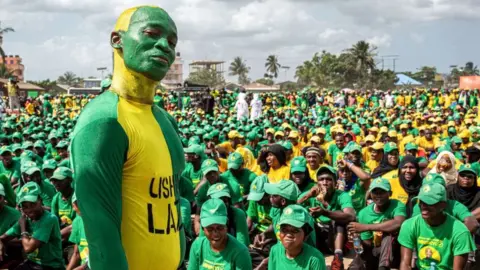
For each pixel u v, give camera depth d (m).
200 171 10.13
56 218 7.07
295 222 5.11
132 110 2.68
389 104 40.47
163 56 2.62
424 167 10.87
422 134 15.97
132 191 2.61
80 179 2.42
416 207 6.73
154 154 2.66
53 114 31.44
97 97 2.70
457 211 6.46
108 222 2.44
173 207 2.80
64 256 7.84
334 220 7.04
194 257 5.89
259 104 29.98
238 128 17.44
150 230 2.64
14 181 11.21
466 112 29.89
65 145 12.95
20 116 26.83
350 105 42.81
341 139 13.07
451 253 5.69
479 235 7.00
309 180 8.09
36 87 61.31
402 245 6.02
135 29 2.62
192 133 16.69
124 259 2.47
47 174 10.08
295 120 23.22
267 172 10.04
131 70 2.65
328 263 7.71
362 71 90.50
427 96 41.97
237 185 8.75
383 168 9.43
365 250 7.32
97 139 2.45
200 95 36.03
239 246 5.71
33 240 6.82
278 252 5.47
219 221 5.52
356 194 8.69
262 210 8.05
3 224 7.42
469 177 7.44
